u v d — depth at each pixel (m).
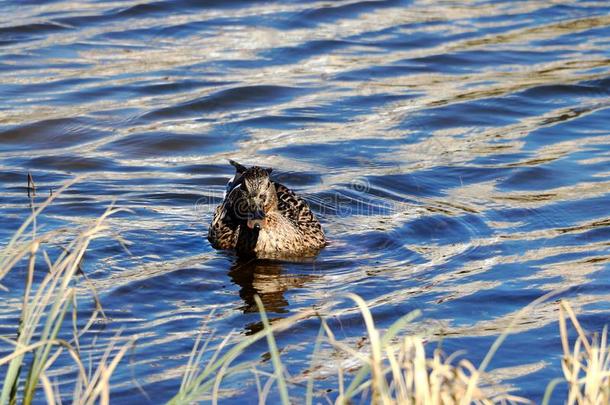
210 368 7.11
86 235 7.89
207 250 13.30
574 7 25.30
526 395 8.98
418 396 6.88
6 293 11.30
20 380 9.15
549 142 17.08
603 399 7.25
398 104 19.00
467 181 15.49
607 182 15.21
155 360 9.76
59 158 16.31
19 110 18.31
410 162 16.31
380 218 14.33
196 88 19.59
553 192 14.93
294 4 24.98
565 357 7.75
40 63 20.86
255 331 10.54
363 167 16.14
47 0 24.91
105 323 10.65
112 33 22.75
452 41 22.70
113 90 19.42
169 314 11.04
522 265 12.30
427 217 14.10
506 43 22.59
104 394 7.15
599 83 19.89
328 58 21.59
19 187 15.02
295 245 13.22
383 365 9.38
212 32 23.00
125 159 16.44
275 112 18.58
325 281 12.17
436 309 11.04
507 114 18.52
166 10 24.34
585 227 13.53
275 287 11.98
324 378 9.30
